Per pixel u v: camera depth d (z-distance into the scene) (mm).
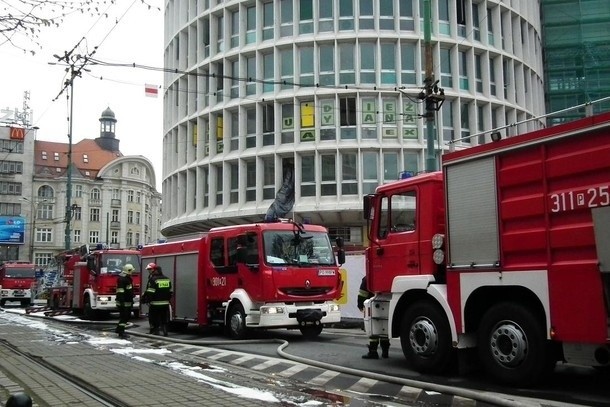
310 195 33562
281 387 7766
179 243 16844
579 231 6621
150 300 15516
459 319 8000
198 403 6570
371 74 33844
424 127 33469
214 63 37562
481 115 35531
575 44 42031
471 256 7891
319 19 34625
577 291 6602
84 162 95812
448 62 34844
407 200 9312
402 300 9297
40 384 7801
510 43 37406
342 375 8836
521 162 7387
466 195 8055
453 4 34844
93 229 91375
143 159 97688
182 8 41094
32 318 23828
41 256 87438
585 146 6664
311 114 33938
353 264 18547
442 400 7012
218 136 37188
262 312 13477
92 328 18312
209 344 13078
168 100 43375
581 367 9016
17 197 86375
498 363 7562
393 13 34281
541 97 41281
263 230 13906
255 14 36156
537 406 6504
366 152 33344
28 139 88062
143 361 9938
